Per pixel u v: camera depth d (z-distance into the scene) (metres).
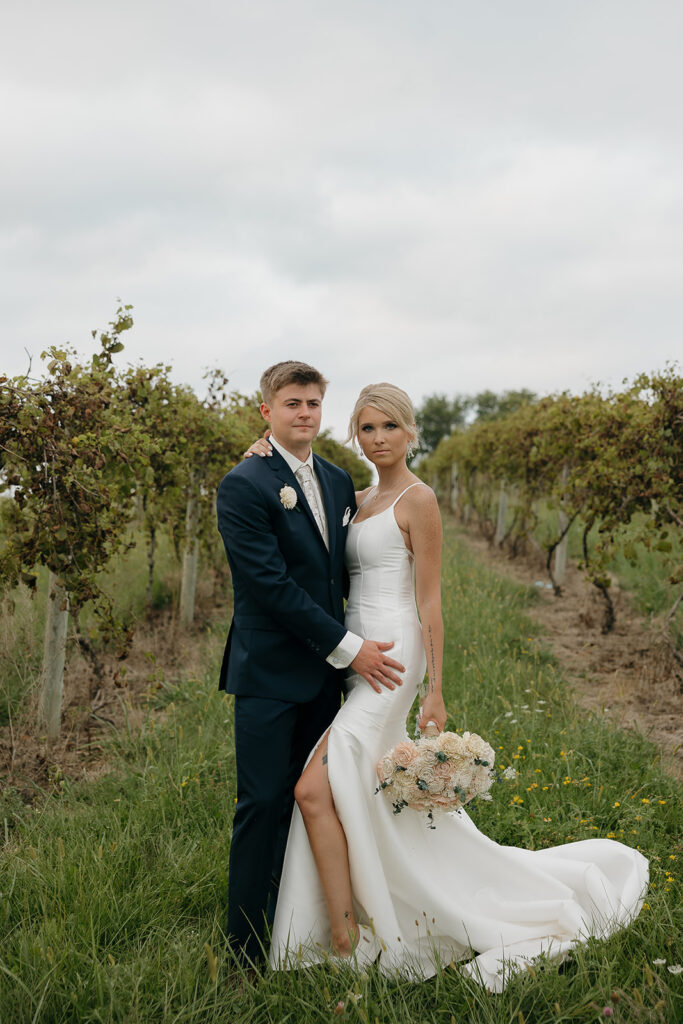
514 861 2.93
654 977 2.37
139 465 5.10
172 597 8.34
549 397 11.03
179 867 3.09
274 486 2.84
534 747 4.36
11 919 2.79
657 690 5.79
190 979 2.43
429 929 2.78
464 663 5.91
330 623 2.78
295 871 2.74
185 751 4.34
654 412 6.59
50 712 4.75
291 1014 2.34
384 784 2.76
